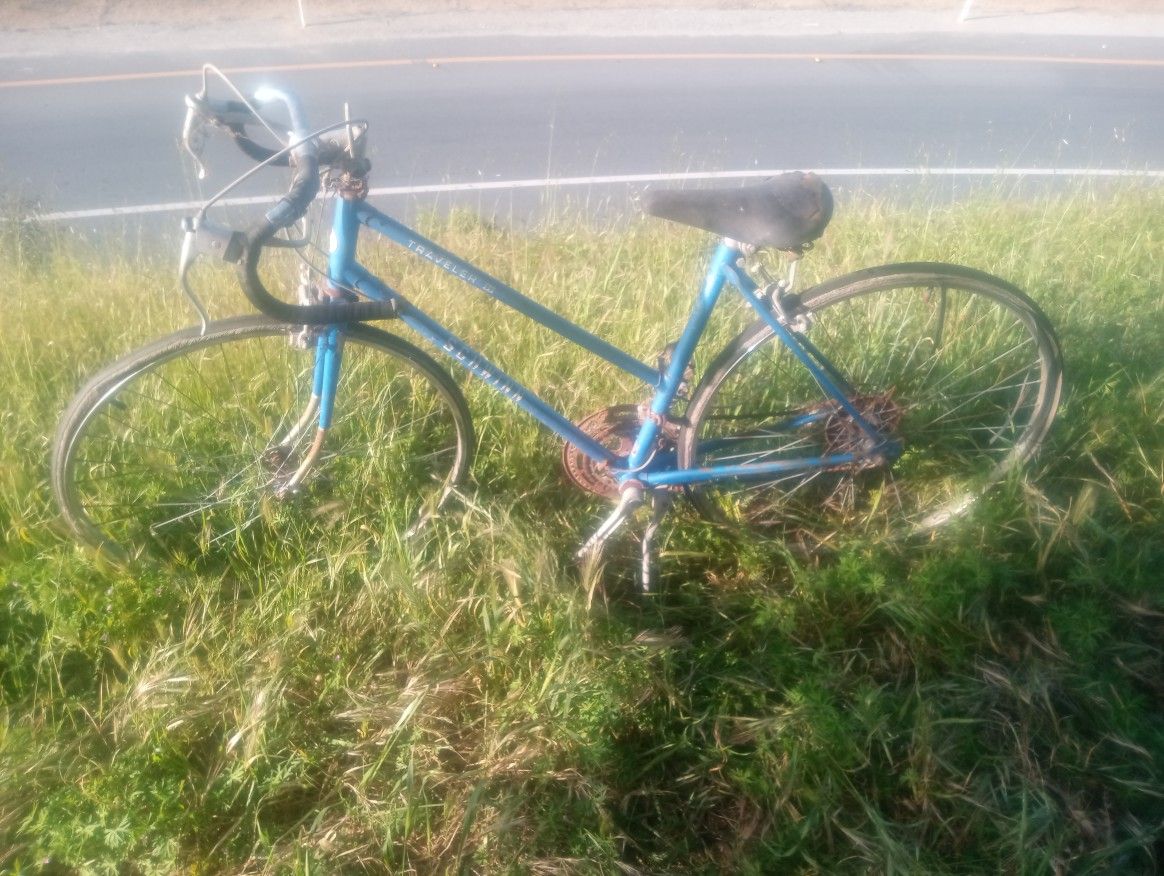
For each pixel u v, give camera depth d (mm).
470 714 2240
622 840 2006
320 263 2340
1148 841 1935
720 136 7801
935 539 2619
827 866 1957
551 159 7301
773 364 2689
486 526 2527
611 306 3504
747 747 2189
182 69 9125
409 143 7547
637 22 10766
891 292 2951
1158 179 6199
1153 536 2555
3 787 1946
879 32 10648
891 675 2318
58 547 2465
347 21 10484
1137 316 3340
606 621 2340
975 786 2049
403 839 1967
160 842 1895
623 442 2559
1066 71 9539
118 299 3820
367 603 2371
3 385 3004
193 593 2414
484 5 11094
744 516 2734
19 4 10547
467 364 2348
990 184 6625
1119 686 2230
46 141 7484
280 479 2605
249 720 2053
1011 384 2918
